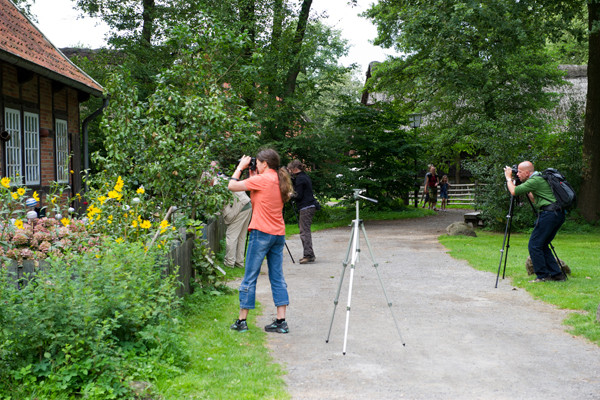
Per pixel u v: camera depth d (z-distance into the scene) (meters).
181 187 8.21
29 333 4.36
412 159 26.06
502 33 19.20
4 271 4.76
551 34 20.14
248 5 22.12
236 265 10.45
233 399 4.28
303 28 23.48
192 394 4.33
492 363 5.33
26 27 15.00
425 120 32.00
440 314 7.22
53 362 4.38
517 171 9.63
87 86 14.70
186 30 9.86
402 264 11.34
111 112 8.28
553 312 7.33
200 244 8.04
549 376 4.98
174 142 7.97
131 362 4.68
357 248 5.88
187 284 7.57
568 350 5.73
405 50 24.91
